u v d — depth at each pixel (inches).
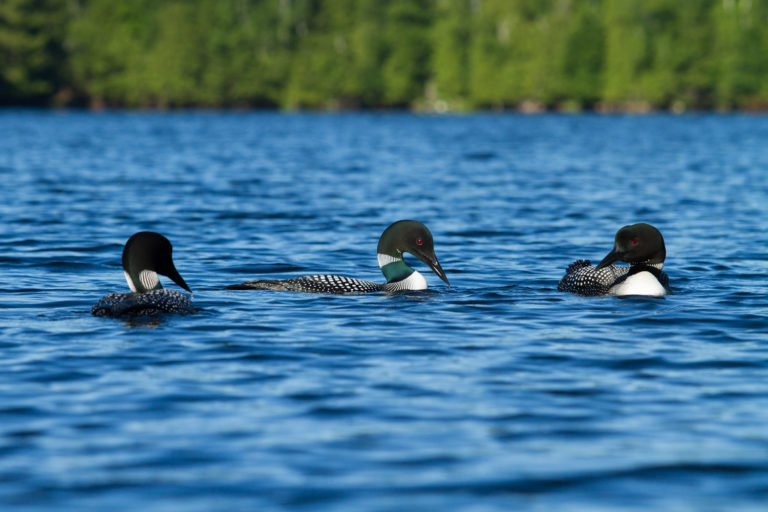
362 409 320.5
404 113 5201.8
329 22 5162.4
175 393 336.5
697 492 256.7
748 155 1905.8
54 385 344.5
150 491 255.8
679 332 431.8
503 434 297.9
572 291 530.9
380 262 540.4
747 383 351.9
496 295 521.0
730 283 565.3
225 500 250.8
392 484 260.8
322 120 4165.8
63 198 1060.5
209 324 441.4
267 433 297.6
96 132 2866.6
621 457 279.7
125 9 5305.1
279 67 5142.7
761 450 285.0
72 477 264.4
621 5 4751.5
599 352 394.9
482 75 4921.3
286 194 1131.9
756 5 4820.4
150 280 478.6
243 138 2618.1
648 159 1797.5
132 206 987.9
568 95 4874.5
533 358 385.7
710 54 4783.5
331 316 461.4
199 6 5088.6
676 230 825.5
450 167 1600.6
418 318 458.9
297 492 255.6
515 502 250.5
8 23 4606.3
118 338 412.5
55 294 522.3
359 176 1405.0
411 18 5103.3
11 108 5029.5
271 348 398.6
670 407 324.2
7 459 276.2
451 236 788.6
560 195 1134.4
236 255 679.7
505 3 4909.0
